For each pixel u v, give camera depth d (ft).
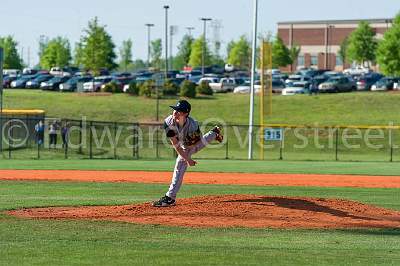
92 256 63.67
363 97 407.03
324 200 96.73
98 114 370.12
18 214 90.99
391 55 515.50
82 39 561.43
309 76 499.92
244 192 130.41
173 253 65.31
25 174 168.14
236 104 399.85
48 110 375.45
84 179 156.66
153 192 126.82
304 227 81.56
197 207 90.84
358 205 96.43
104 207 96.58
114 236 74.59
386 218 89.86
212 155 279.49
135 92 429.79
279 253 66.18
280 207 91.04
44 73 606.55
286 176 173.88
